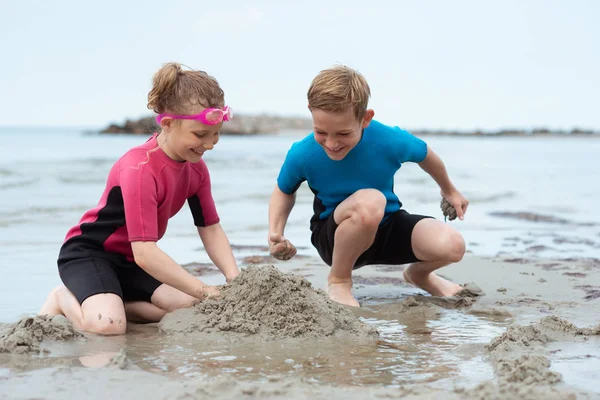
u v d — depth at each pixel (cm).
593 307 362
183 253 523
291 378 231
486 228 698
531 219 768
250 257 512
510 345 269
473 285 404
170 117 312
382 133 380
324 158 377
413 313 346
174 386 221
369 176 381
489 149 3039
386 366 251
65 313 313
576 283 428
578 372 240
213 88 320
